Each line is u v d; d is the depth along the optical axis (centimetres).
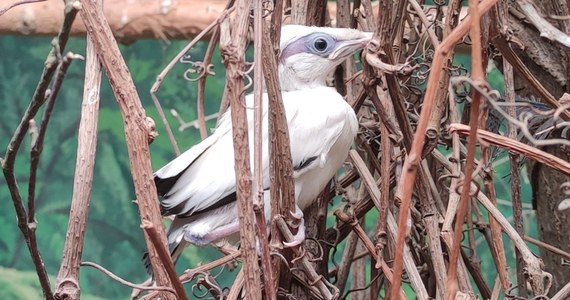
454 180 214
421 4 242
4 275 496
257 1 164
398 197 205
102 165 554
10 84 561
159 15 347
